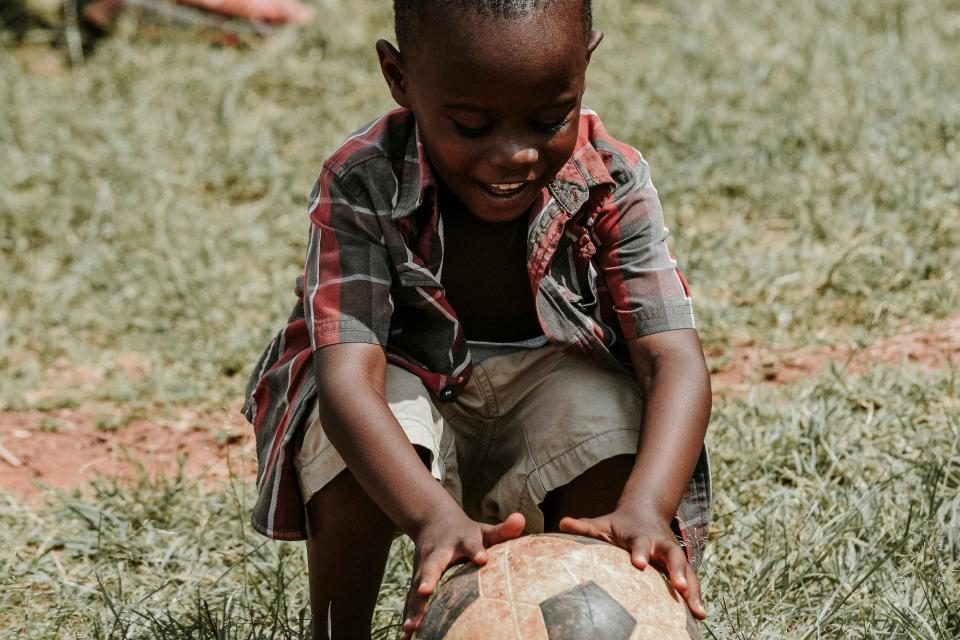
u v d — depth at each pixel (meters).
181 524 6.84
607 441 5.00
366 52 14.05
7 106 12.50
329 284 4.95
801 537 6.22
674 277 5.11
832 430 7.15
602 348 5.11
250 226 10.66
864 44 13.16
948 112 11.17
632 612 4.12
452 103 4.55
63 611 6.00
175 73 13.47
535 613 4.09
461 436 5.39
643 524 4.45
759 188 10.55
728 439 7.15
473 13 4.44
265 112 12.76
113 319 9.52
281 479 5.05
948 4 14.51
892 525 6.17
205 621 5.67
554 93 4.52
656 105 12.05
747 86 12.24
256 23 14.77
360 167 5.03
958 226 9.52
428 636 4.20
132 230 10.59
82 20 14.80
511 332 5.30
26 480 7.61
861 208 9.89
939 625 5.27
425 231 5.04
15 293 9.83
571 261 5.21
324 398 4.78
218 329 9.23
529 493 5.20
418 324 5.16
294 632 5.50
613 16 14.50
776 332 8.60
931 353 8.22
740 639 5.33
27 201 10.91
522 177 4.65
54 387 8.73
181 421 8.23
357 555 4.94
